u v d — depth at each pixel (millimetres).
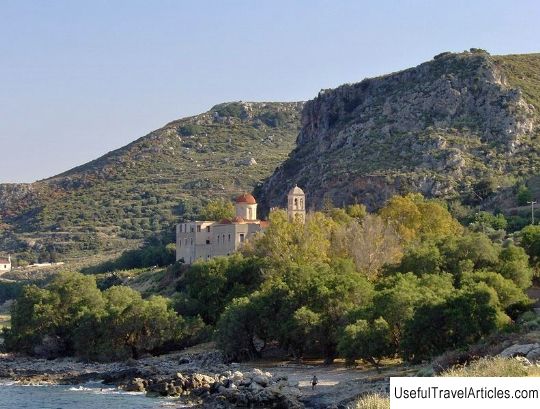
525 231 173125
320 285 136500
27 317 166375
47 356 163500
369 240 173625
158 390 116312
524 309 127812
